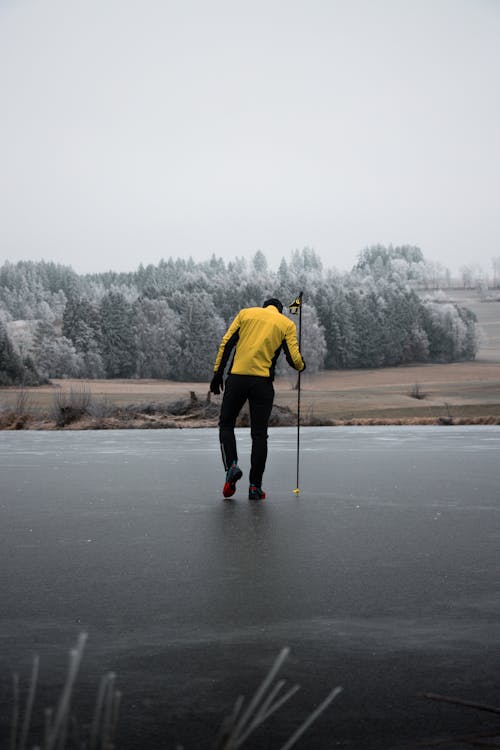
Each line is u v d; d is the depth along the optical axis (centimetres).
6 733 255
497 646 348
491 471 1087
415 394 11112
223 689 296
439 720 265
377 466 1159
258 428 846
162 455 1351
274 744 247
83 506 778
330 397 10244
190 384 16600
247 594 444
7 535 626
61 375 17888
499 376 17862
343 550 566
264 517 709
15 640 360
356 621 389
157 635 367
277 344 872
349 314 19775
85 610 412
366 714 271
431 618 394
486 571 499
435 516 711
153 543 594
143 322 18638
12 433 2025
